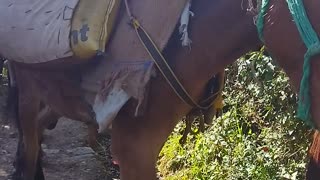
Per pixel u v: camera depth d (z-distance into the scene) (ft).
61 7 5.75
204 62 5.34
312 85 4.42
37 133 8.46
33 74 6.55
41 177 9.10
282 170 8.05
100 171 10.30
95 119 5.94
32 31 5.92
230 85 9.78
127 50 5.46
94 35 5.51
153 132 5.62
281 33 4.50
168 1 5.34
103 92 5.60
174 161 9.83
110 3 5.57
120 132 5.70
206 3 5.27
